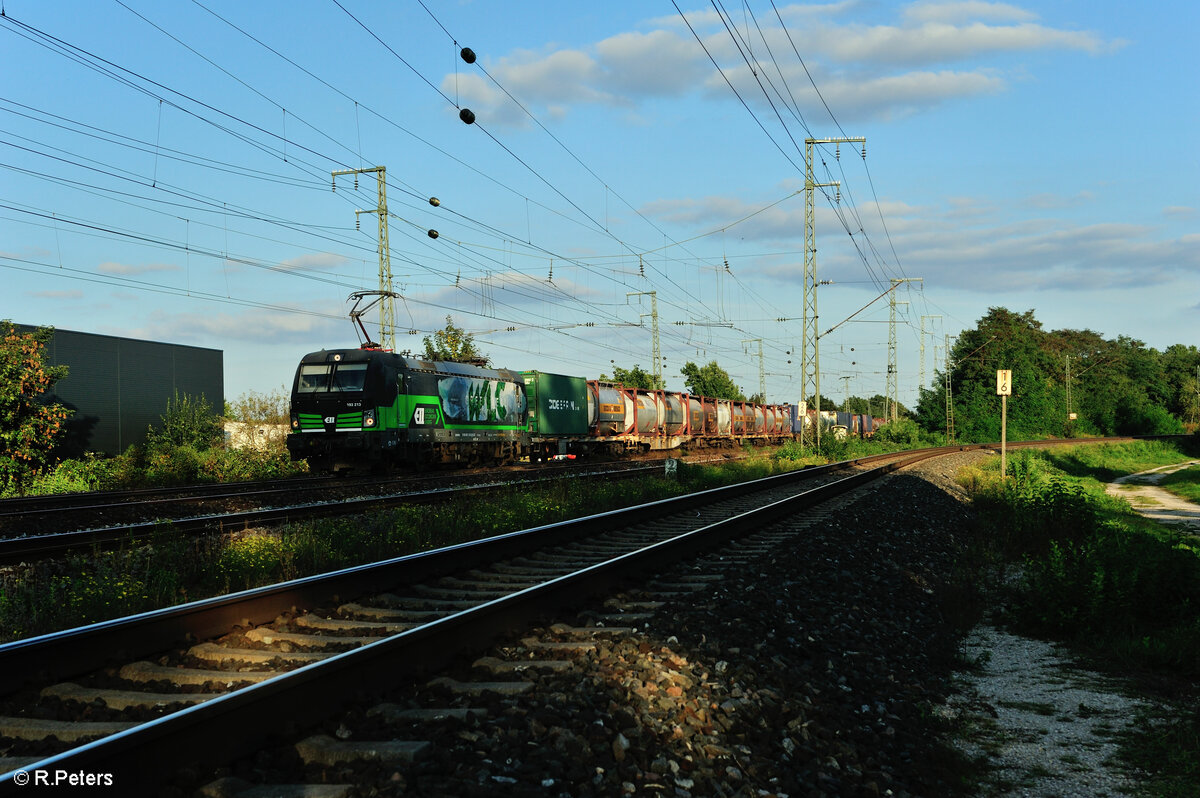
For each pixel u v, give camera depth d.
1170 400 129.50
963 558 14.95
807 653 7.24
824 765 5.04
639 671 5.93
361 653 5.31
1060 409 98.19
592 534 13.49
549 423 37.19
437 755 4.30
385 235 39.50
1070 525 16.98
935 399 87.00
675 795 4.28
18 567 10.41
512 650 6.55
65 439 34.12
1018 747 6.00
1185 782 5.23
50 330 27.66
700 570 10.43
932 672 7.87
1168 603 9.79
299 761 4.39
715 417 57.44
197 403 41.31
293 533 12.11
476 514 14.62
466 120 18.64
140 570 9.77
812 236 41.31
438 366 28.41
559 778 4.20
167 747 4.08
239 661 6.29
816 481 28.05
